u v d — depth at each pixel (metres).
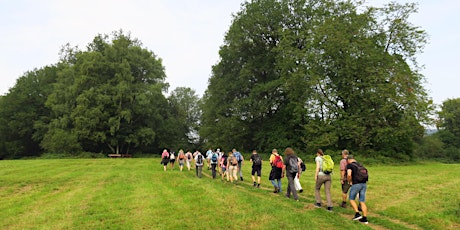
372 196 13.05
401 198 12.56
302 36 36.59
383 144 32.31
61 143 46.88
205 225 8.62
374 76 29.88
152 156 56.09
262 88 39.16
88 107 48.00
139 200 11.90
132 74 55.50
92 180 18.22
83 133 47.03
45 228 8.59
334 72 33.12
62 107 50.16
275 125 42.06
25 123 58.28
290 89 35.41
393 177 18.36
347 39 31.30
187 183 15.87
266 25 41.72
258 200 11.32
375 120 30.00
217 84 46.31
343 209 10.97
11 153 59.38
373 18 32.53
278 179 13.92
